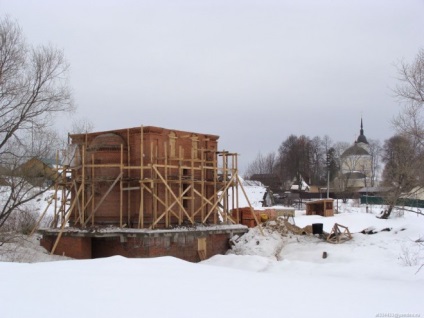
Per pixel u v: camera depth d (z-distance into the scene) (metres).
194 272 16.80
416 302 12.50
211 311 10.70
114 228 33.41
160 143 35.75
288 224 43.22
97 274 15.06
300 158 125.00
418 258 30.72
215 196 38.94
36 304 10.76
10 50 31.61
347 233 39.16
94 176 35.44
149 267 17.19
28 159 31.55
